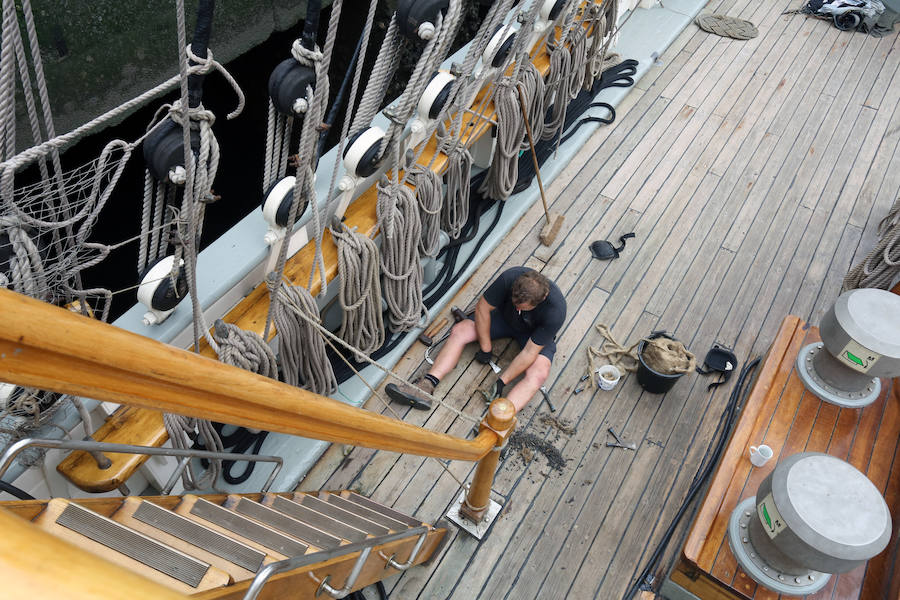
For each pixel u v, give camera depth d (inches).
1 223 66.1
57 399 84.0
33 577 13.0
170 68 197.6
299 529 80.0
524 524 126.6
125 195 229.9
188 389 34.1
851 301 119.1
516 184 180.1
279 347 116.0
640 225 180.5
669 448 138.2
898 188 197.0
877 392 129.7
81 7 167.9
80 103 180.5
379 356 145.6
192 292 85.9
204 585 51.3
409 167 126.2
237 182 247.8
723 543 110.7
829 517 91.1
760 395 130.6
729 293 167.2
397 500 128.8
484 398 143.8
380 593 117.0
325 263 120.0
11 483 83.7
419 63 100.3
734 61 237.5
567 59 170.9
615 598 119.1
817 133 211.8
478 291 162.9
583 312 160.2
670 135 207.0
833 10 255.0
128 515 64.6
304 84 82.9
